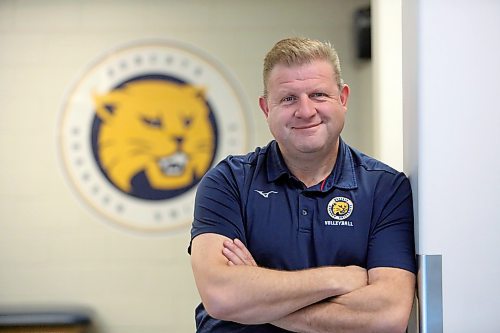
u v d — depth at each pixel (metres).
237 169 1.93
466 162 1.76
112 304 3.77
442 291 1.75
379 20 2.98
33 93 3.78
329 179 1.88
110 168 3.80
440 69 1.76
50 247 3.77
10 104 3.78
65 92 3.79
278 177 1.88
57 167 3.79
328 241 1.84
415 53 1.79
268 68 1.84
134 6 3.82
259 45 3.82
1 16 3.79
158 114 3.81
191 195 3.81
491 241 1.76
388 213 1.85
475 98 1.75
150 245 3.80
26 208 3.77
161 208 3.81
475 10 1.75
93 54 3.81
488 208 1.75
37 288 3.75
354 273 1.78
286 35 3.81
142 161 3.81
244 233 1.87
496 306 1.75
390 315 1.72
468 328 1.75
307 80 1.78
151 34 3.82
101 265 3.78
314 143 1.78
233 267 1.77
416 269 1.80
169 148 3.81
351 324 1.73
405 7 1.93
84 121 3.79
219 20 3.83
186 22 3.83
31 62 3.79
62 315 3.71
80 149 3.79
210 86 3.82
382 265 1.80
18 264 3.75
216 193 1.89
